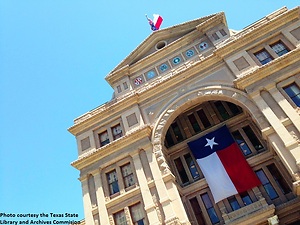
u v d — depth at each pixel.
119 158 28.25
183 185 28.53
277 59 25.70
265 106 24.28
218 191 25.44
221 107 32.19
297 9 28.19
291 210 22.92
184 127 32.16
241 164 26.12
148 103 30.86
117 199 26.05
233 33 32.34
